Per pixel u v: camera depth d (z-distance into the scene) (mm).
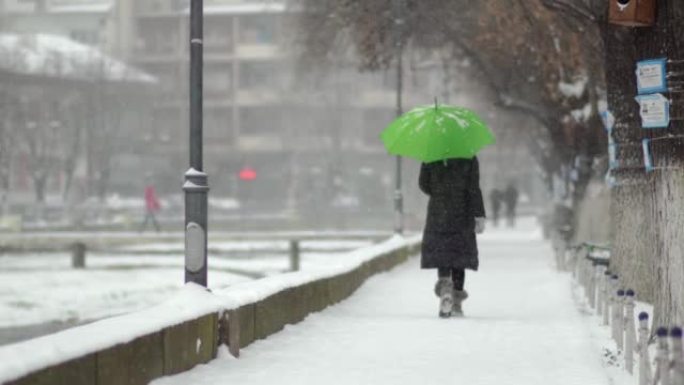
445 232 27828
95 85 131500
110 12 179125
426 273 46969
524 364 19953
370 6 47750
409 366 19672
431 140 27375
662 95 20172
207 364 19297
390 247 49469
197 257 20875
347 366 19641
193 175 20938
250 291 22938
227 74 177750
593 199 58500
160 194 157625
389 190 170250
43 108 127000
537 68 54094
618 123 31625
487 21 49031
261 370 19031
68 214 119000
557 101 55219
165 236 81125
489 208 159125
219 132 177500
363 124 172375
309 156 170375
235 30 177250
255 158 175375
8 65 123875
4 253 74625
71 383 13820
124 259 71625
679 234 20078
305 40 55188
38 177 125500
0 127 119250
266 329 23219
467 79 69062
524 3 46000
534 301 34438
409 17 47844
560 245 48375
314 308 28234
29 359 12945
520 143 111875
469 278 44469
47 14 184125
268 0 73250
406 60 61531
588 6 32562
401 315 29516
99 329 15953
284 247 78438
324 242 84562
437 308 31969
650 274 31234
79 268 67125
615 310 22719
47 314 46000
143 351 16438
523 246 75062
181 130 166125
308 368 19344
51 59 128625
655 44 20453
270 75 176625
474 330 24750
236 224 117438
